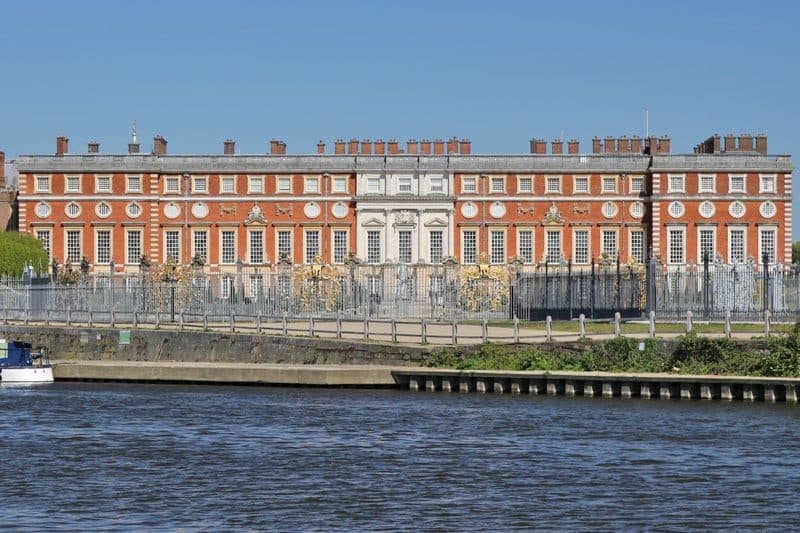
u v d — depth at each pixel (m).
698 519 48.28
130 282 114.75
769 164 157.50
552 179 159.88
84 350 99.25
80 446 62.53
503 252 159.88
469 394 80.00
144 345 97.44
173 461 58.78
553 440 63.00
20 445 62.81
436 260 159.75
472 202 159.88
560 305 107.06
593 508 49.81
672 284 101.56
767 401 74.50
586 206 159.50
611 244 159.50
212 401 78.44
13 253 145.00
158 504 50.66
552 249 159.75
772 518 48.41
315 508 50.00
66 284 120.94
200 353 94.94
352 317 103.94
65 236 159.88
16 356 92.81
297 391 82.94
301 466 57.50
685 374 78.06
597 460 58.12
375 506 50.31
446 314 110.12
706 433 64.44
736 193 157.25
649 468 56.41
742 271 99.44
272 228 160.25
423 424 68.25
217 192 160.25
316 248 160.25
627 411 71.75
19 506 50.28
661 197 157.12
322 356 89.62
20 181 159.75
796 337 78.62
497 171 159.88
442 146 164.25
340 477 55.25
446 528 47.25
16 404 77.56
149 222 159.75
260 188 160.38
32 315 109.44
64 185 159.88
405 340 91.00
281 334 92.81
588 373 78.62
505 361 82.69
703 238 157.75
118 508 50.00
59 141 163.00
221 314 102.19
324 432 66.06
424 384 82.56
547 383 79.06
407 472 56.09
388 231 159.88
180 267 153.12
